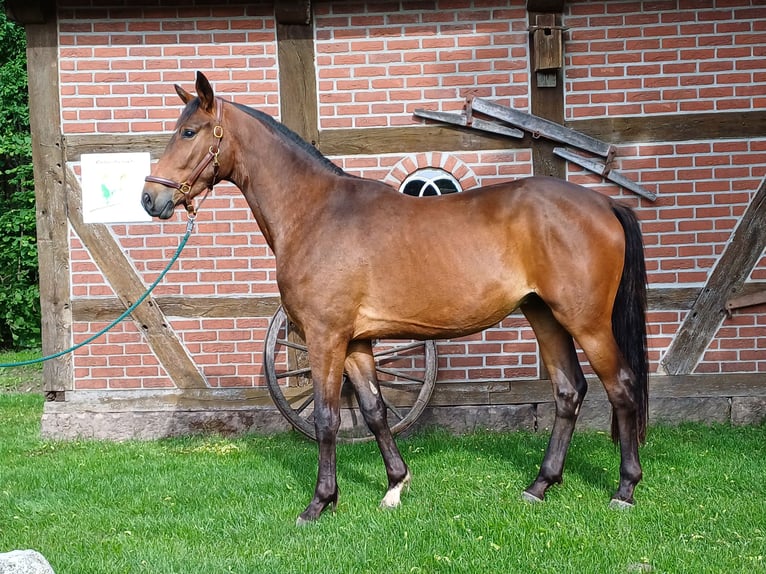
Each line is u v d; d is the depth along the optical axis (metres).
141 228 6.30
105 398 6.35
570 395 4.39
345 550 3.71
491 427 6.25
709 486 4.54
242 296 6.30
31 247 11.86
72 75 6.27
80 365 6.35
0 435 6.63
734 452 5.30
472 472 4.98
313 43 6.23
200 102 4.22
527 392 6.23
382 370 6.12
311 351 4.17
